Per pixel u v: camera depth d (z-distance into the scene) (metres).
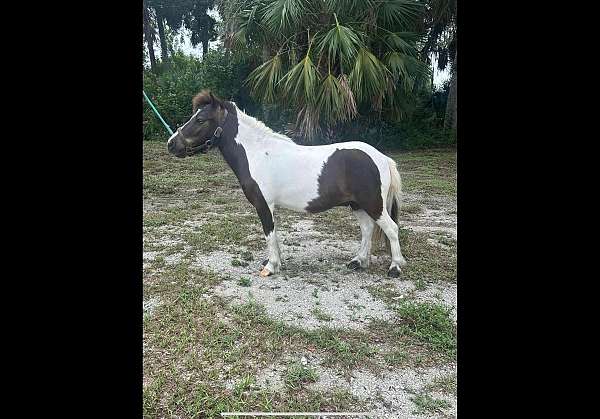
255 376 2.32
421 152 11.97
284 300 3.20
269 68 7.97
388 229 3.62
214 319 2.87
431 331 2.77
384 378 2.35
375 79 7.58
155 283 3.43
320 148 3.57
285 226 5.22
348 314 3.02
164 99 12.67
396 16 7.96
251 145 3.51
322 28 7.76
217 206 6.22
